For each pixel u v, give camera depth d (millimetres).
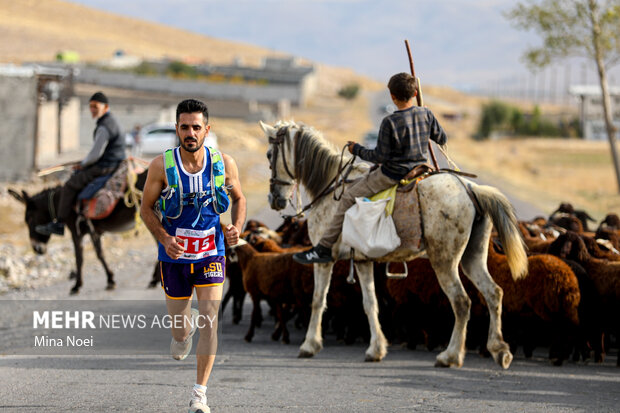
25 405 6988
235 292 12797
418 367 9094
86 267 17891
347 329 11055
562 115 109812
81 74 107125
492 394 7559
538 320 9656
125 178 14188
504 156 64250
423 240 8969
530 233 13156
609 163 61156
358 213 9086
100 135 13867
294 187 11109
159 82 104625
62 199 14281
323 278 9961
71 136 46531
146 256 19562
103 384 7922
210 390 7699
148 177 6250
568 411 6859
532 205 30250
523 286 9359
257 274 11172
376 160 9008
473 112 159250
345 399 7293
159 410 6781
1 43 173000
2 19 198375
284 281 10930
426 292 10219
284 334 11070
